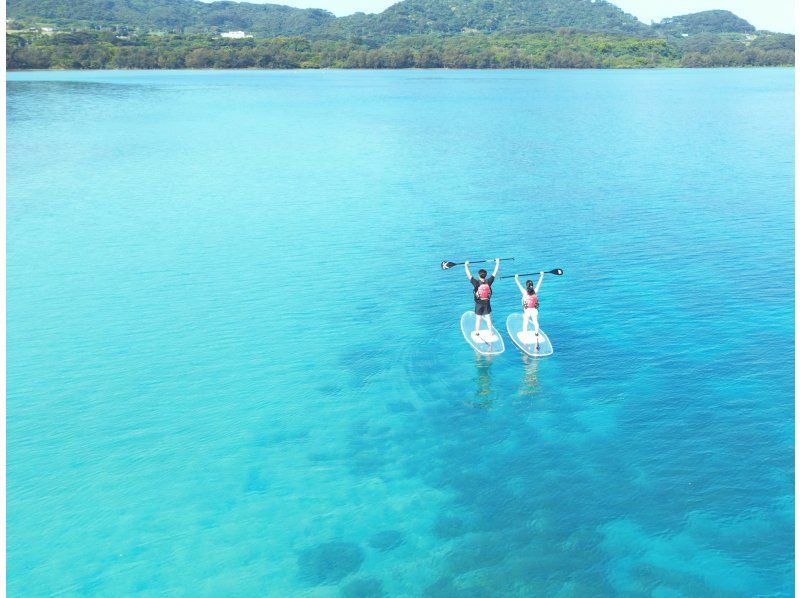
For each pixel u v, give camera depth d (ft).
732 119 302.86
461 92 497.46
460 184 167.84
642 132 262.88
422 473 55.31
